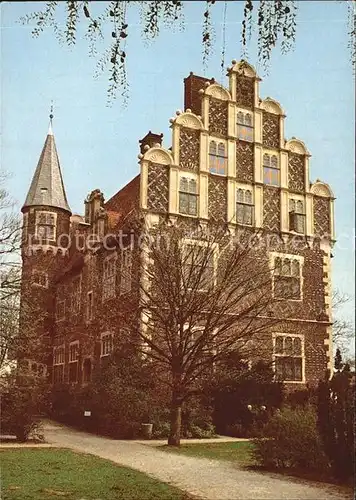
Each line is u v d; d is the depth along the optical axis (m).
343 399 10.15
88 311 25.66
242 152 24.38
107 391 19.75
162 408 19.47
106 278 23.92
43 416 25.22
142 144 26.38
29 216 30.09
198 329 19.12
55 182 31.23
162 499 8.53
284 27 7.46
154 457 13.60
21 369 17.50
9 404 17.05
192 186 23.00
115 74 8.13
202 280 17.66
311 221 24.91
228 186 23.55
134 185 26.19
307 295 23.89
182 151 23.12
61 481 9.90
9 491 8.93
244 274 19.12
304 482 10.00
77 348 26.61
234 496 8.77
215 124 24.08
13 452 14.09
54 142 32.44
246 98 24.94
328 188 25.66
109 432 19.55
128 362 19.98
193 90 25.72
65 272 28.61
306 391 22.08
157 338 18.03
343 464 10.02
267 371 20.59
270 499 8.53
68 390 25.11
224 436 19.45
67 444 16.53
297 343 23.11
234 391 20.02
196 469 11.60
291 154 25.44
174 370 16.81
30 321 18.59
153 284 17.73
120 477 10.41
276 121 25.47
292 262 23.91
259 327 18.75
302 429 11.41
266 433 11.94
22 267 19.22
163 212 22.02
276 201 24.56
